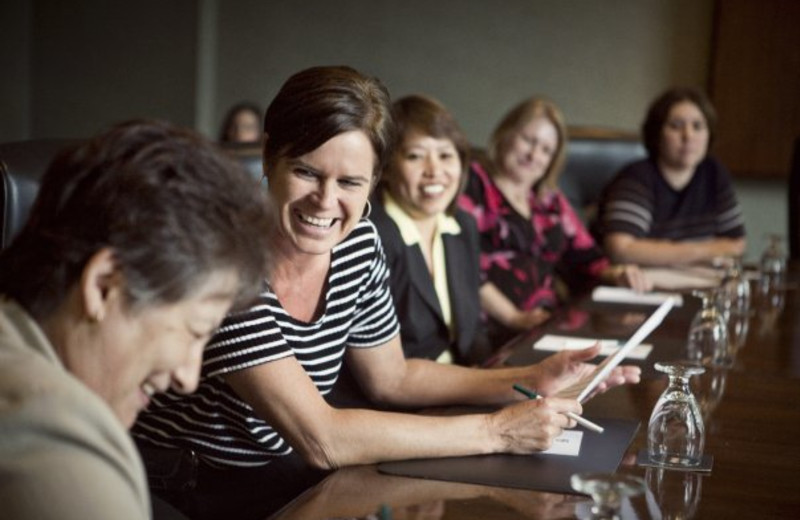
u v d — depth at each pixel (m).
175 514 1.74
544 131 4.42
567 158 5.66
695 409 1.97
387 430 1.97
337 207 2.05
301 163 2.02
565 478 1.87
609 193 5.14
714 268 4.68
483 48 7.43
